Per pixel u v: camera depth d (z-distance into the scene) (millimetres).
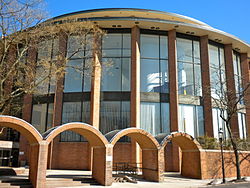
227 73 31516
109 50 28438
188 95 28297
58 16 30109
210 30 29156
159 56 28875
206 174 19828
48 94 27734
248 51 34844
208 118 27922
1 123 13961
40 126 27328
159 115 27141
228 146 24391
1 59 18875
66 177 16750
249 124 31828
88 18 27297
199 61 30172
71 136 26031
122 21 27188
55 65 20219
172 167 25484
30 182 14672
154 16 30469
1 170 17859
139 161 24594
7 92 23672
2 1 16188
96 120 25625
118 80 27703
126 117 26453
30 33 19141
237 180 19234
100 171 16266
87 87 27297
